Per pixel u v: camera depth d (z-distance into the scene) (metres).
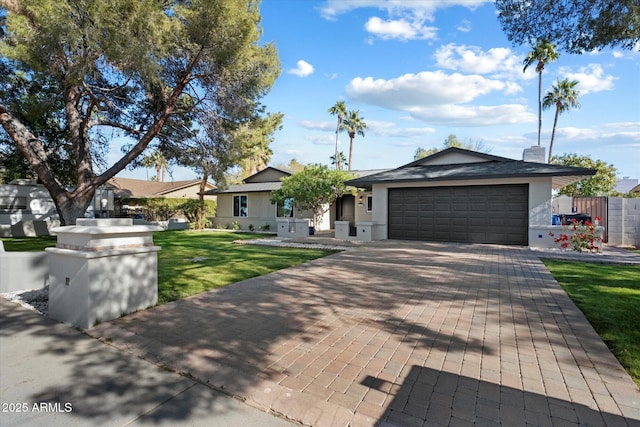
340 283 6.08
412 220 13.30
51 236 15.14
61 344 3.53
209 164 12.41
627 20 5.70
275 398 2.53
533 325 3.99
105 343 3.55
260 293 5.41
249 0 10.04
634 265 7.91
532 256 9.12
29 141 10.94
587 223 10.60
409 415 2.31
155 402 2.51
